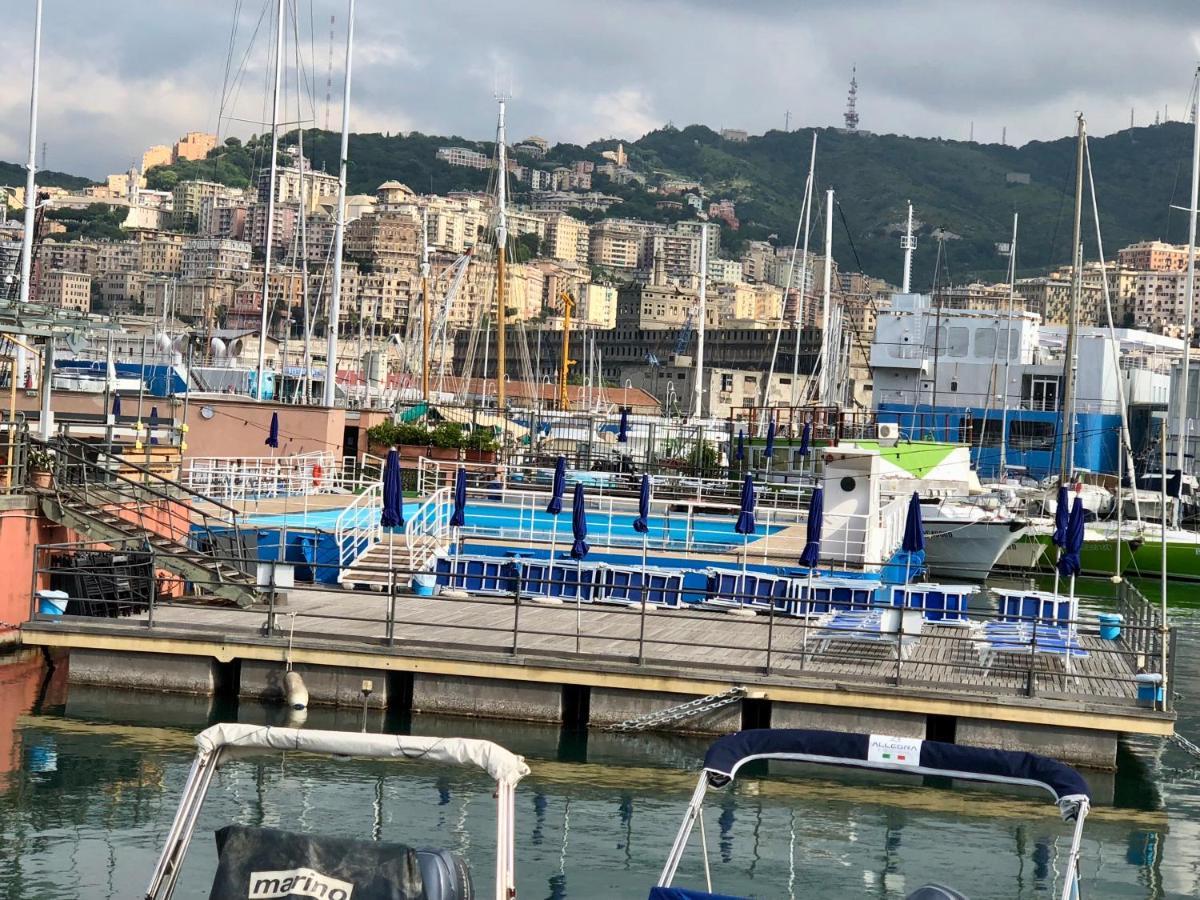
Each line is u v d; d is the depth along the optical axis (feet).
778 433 265.54
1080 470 232.32
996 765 48.85
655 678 89.66
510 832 44.86
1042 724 85.25
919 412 272.31
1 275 268.00
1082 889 68.23
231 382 271.90
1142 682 87.35
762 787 83.10
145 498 124.98
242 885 42.29
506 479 187.93
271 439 172.45
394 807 75.56
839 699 87.35
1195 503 253.44
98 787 76.89
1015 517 191.83
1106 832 77.36
